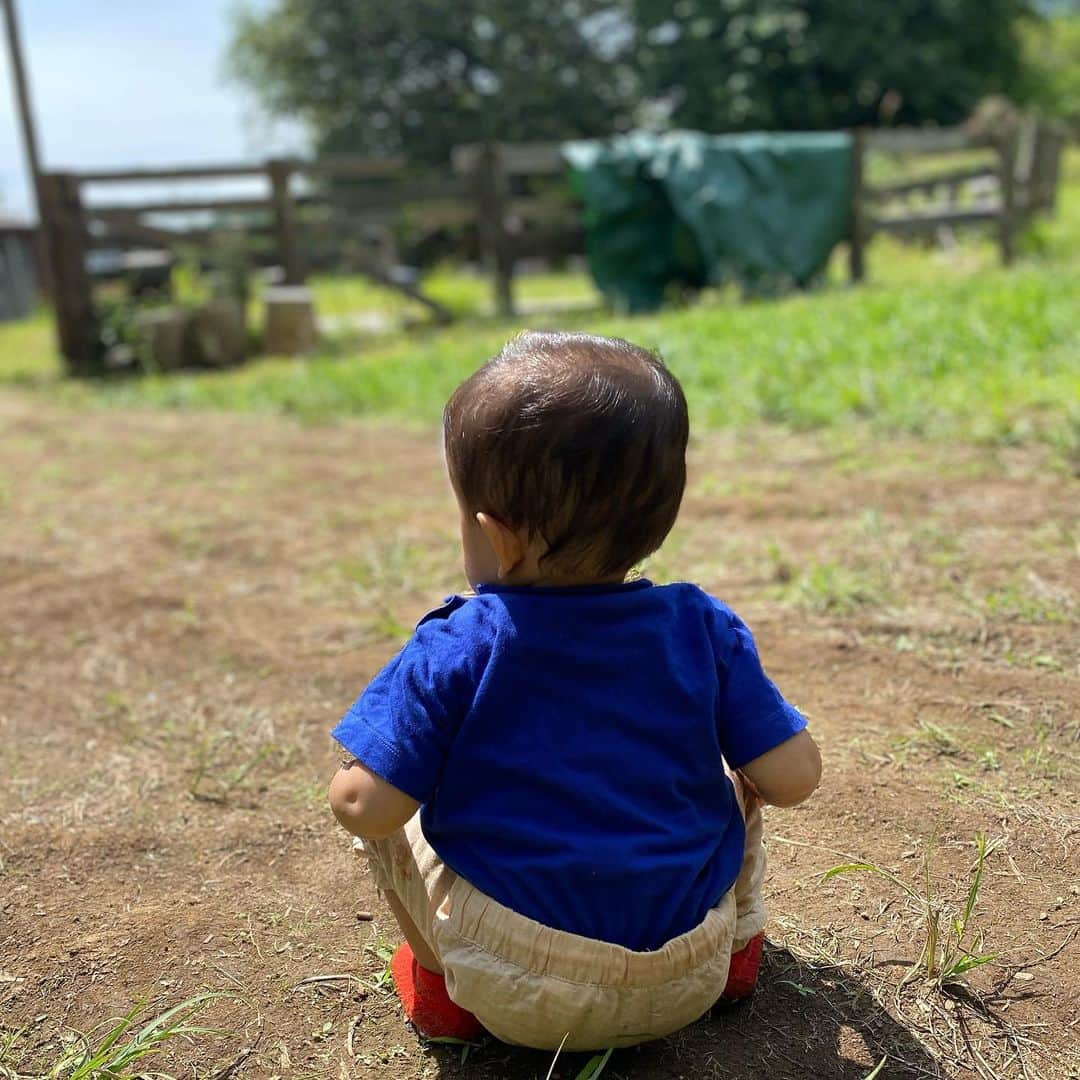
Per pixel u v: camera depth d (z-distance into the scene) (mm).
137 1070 1854
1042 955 1983
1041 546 3609
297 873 2391
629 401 1547
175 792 2725
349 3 30859
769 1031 1861
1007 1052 1790
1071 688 2799
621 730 1583
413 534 4484
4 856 2480
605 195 11633
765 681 1692
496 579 1709
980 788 2457
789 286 11297
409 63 31484
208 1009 1991
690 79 30297
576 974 1554
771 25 29719
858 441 4980
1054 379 5145
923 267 13180
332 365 8930
